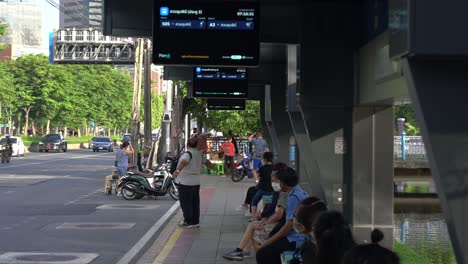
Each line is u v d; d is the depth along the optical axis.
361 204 10.48
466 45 5.15
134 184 20.80
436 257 15.02
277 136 19.66
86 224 14.95
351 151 10.30
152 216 16.55
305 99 9.92
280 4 10.47
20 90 71.31
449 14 5.17
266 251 7.48
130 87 103.44
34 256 10.84
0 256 10.80
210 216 15.86
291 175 7.46
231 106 23.88
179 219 15.84
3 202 19.72
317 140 10.27
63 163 44.91
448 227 5.25
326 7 9.88
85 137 98.06
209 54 9.79
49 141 68.50
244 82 17.44
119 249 11.59
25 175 31.98
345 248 4.68
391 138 10.38
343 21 9.86
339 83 9.88
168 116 34.44
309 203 6.02
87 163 45.47
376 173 10.45
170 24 9.77
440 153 5.21
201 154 13.94
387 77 7.71
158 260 10.16
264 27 10.52
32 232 13.66
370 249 3.16
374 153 10.41
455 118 5.25
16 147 54.09
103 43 61.06
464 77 5.30
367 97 9.21
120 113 100.81
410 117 55.00
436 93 5.28
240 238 12.41
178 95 34.88
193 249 11.18
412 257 11.19
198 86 17.38
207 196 21.23
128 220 15.68
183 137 41.03
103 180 29.19
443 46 5.16
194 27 9.80
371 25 8.91
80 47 61.56
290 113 14.22
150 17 10.66
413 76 5.31
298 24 10.16
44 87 72.75
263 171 12.29
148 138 31.44
